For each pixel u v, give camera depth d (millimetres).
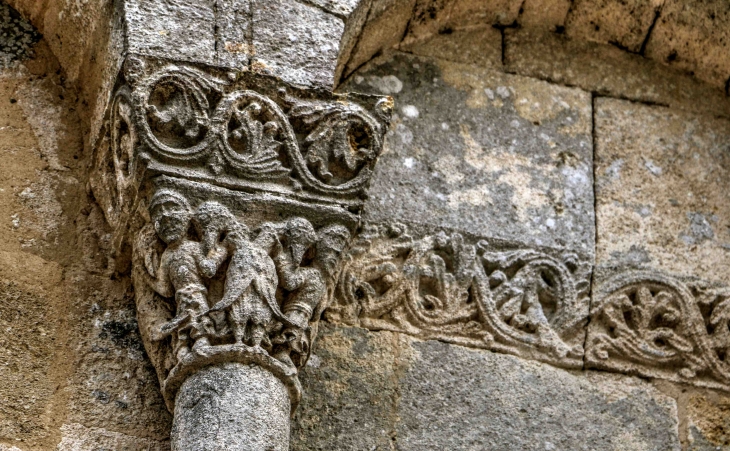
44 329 4520
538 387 4891
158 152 4340
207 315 4195
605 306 5109
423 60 5504
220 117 4426
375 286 4902
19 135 4910
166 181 4324
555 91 5625
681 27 5758
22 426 4309
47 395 4391
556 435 4809
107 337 4555
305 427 4555
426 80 5453
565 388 4926
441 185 5184
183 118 4383
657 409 4984
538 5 5695
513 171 5320
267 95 4547
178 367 4172
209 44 4559
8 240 4660
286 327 4266
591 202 5355
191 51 4508
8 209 4727
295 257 4379
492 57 5629
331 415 4605
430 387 4762
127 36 4469
